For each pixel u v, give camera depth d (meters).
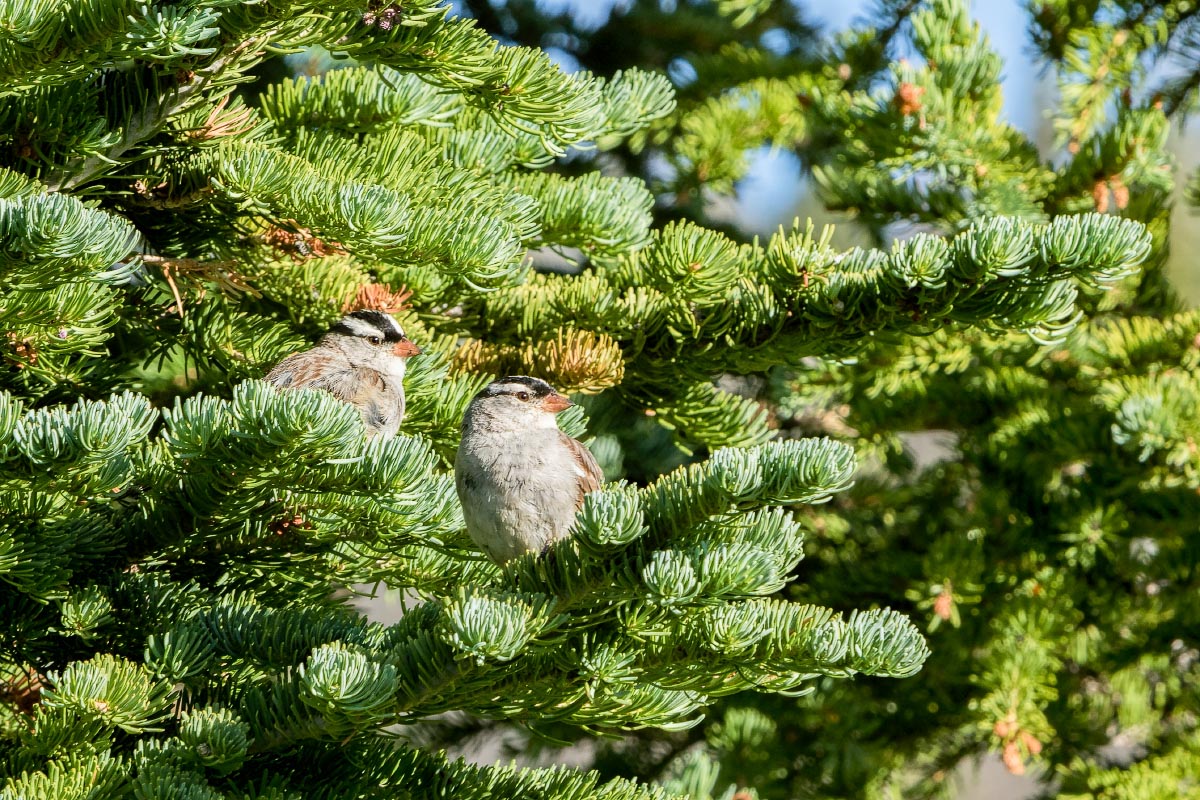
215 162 5.41
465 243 5.16
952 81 7.67
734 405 6.67
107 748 4.20
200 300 6.29
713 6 12.59
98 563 4.92
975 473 9.24
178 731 4.36
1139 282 8.47
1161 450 7.75
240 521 4.88
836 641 3.90
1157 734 8.64
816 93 8.28
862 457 8.89
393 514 5.04
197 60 4.88
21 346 5.05
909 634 3.93
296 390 4.21
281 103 6.29
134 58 4.32
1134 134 7.50
